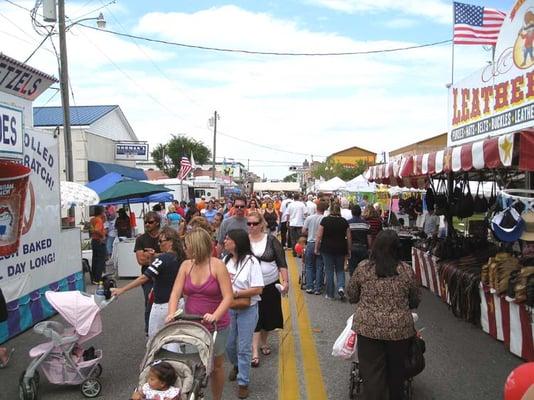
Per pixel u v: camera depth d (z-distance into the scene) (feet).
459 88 36.88
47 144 31.53
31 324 28.99
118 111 115.44
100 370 19.77
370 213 39.73
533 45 25.40
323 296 36.58
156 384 12.66
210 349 13.78
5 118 25.41
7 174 24.53
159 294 19.62
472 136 34.17
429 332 26.50
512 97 27.84
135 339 25.61
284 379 19.98
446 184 41.86
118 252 45.62
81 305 18.97
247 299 17.72
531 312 20.94
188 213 53.31
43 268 30.78
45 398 18.39
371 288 15.15
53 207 32.50
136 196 50.70
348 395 18.31
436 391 18.58
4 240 25.26
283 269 22.08
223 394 18.47
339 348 17.65
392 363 14.99
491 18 37.58
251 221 22.15
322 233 34.96
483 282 25.96
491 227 25.48
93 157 94.12
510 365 21.45
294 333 26.73
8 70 26.73
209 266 15.60
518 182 33.58
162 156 221.05
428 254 37.19
